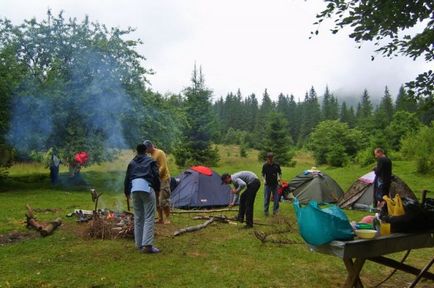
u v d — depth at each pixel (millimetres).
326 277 5559
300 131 80812
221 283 5230
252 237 7934
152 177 6781
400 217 4254
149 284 5164
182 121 23219
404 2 4742
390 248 4094
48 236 7789
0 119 17016
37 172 24297
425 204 4609
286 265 6074
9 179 20016
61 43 18844
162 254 6590
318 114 81500
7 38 18750
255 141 63188
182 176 13062
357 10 4988
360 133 43062
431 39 5129
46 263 6035
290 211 11641
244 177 9031
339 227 3941
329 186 13266
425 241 4332
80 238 7648
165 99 22188
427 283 5332
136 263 6074
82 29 19219
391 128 40531
